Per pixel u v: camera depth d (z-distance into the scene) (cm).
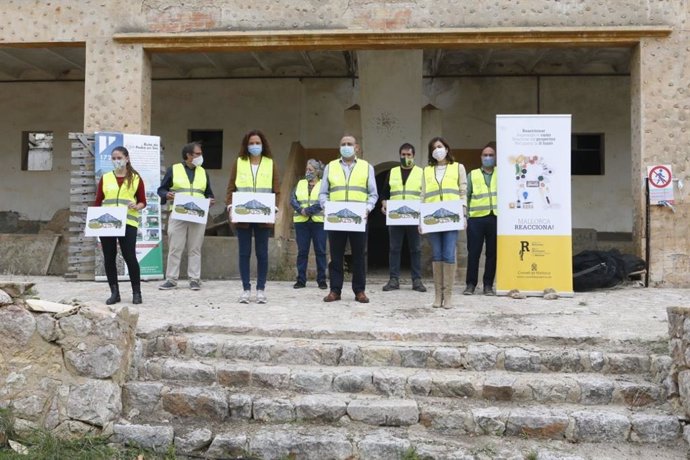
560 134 836
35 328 454
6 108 1576
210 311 663
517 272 830
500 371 494
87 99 1052
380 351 508
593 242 1380
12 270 1169
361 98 1350
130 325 483
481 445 415
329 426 438
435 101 1495
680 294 857
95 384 445
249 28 1032
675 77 967
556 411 439
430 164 743
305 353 510
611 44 998
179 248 897
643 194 968
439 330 547
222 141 1542
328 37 1020
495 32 989
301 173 1465
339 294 754
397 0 1008
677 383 444
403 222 864
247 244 742
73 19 1056
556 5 987
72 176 1021
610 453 409
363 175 735
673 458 403
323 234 923
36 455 409
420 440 418
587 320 618
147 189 1017
